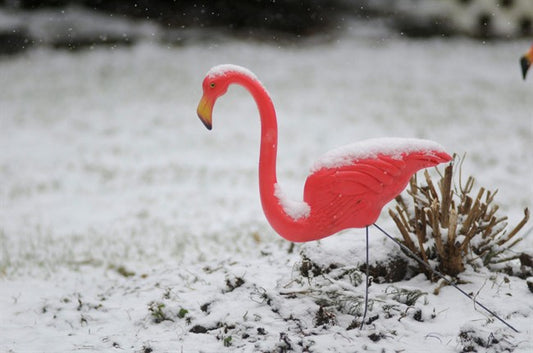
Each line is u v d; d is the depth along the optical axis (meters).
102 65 30.72
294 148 18.91
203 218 12.74
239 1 36.41
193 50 33.22
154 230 11.93
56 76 29.09
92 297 7.46
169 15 36.12
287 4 36.62
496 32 35.94
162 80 28.30
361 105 24.38
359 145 5.30
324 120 22.22
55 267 9.66
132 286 7.71
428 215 6.13
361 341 5.34
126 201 14.12
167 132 20.95
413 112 23.22
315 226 5.37
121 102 24.97
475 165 16.53
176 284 7.27
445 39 36.12
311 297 5.93
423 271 6.45
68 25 34.03
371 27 36.94
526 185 14.77
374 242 6.61
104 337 5.93
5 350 5.75
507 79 28.64
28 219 12.87
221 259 8.36
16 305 7.38
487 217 6.61
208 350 5.39
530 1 35.25
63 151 18.86
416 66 31.34
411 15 37.06
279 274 6.97
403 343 5.32
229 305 6.09
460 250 6.20
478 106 23.95
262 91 5.47
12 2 34.59
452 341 5.36
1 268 9.50
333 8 37.38
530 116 22.30
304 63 31.62
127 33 34.31
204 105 5.47
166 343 5.55
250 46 34.31
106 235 11.66
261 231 11.53
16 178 16.11
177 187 15.20
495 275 6.41
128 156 18.23
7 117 22.92
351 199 5.29
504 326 5.53
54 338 6.01
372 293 6.08
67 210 13.51
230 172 16.48
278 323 5.66
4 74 29.45
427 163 5.36
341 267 6.41
